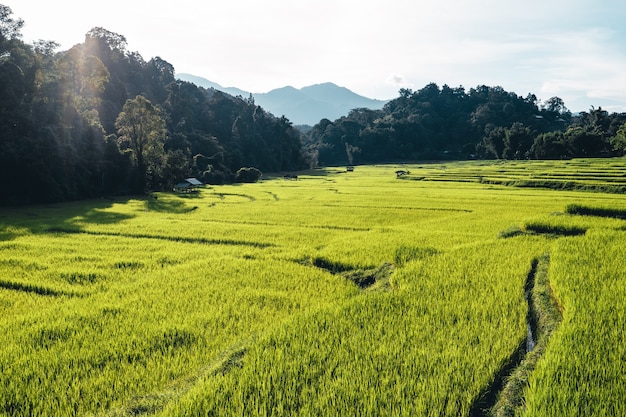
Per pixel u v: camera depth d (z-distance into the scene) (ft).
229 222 82.07
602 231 52.70
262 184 216.13
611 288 32.09
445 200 114.83
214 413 18.49
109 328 28.89
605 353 22.53
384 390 20.16
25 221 79.82
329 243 60.13
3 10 123.75
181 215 92.12
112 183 146.61
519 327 27.40
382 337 26.00
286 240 62.75
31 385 21.52
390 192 143.74
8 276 42.14
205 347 26.30
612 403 18.43
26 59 125.90
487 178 175.11
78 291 38.32
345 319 29.17
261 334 27.48
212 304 34.19
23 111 115.65
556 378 20.27
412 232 66.44
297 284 40.16
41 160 113.70
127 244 59.72
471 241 58.54
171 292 37.42
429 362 22.63
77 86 161.17
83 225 74.69
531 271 42.04
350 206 107.14
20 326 29.50
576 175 163.73
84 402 20.40
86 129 137.69
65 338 27.53
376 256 49.75
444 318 29.07
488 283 36.60
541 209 92.32
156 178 171.83
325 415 18.25
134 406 19.84
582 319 26.71
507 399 20.31
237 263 47.98
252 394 19.77
